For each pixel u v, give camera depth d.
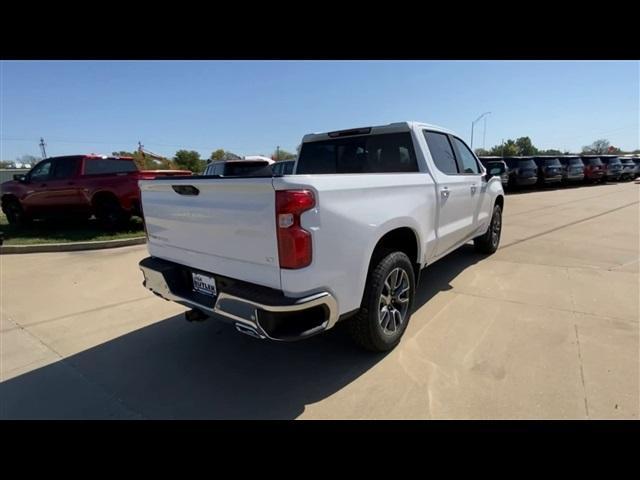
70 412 2.41
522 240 6.99
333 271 2.26
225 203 2.34
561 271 4.96
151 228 3.05
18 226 9.72
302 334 2.18
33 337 3.48
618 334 3.16
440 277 4.82
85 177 8.51
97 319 3.88
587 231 7.76
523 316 3.57
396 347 3.07
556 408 2.28
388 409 2.35
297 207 2.05
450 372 2.69
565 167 19.61
